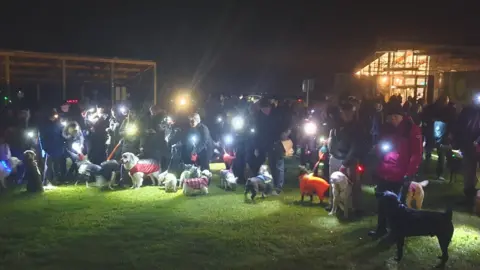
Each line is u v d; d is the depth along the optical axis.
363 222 7.36
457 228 7.16
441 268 5.52
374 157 10.16
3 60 14.96
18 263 5.52
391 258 5.82
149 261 5.61
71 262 5.57
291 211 8.02
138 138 10.56
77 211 7.87
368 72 21.23
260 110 9.79
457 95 18.55
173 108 13.57
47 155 9.91
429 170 12.34
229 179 9.76
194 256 5.79
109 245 6.16
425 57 20.52
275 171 9.58
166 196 9.12
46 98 17.59
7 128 10.57
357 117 7.74
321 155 8.84
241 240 6.41
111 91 16.27
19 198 8.80
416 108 12.43
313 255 5.88
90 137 11.46
